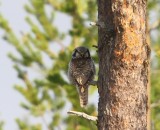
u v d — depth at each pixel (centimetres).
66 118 2216
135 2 1009
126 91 996
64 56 2111
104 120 1011
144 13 1020
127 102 996
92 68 1348
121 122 995
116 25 1006
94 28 2080
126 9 1005
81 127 2031
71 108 2016
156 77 2016
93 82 1043
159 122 1981
